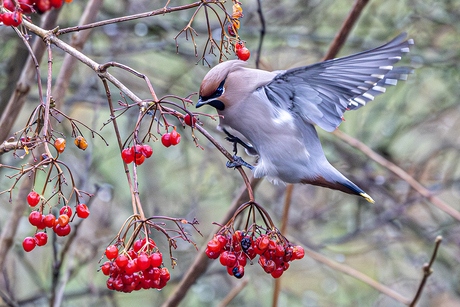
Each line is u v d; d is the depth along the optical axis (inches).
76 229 275.3
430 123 538.3
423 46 510.6
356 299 552.7
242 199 275.7
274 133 221.0
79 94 451.8
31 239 172.1
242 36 476.1
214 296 506.9
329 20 522.6
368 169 503.8
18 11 192.4
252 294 544.1
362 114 517.0
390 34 505.4
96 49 471.8
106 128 490.3
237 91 219.5
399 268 563.2
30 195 169.3
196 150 508.4
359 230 499.2
